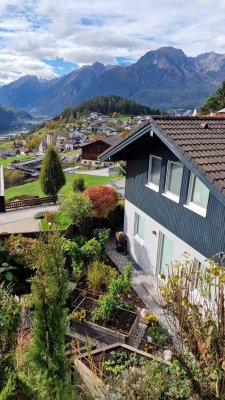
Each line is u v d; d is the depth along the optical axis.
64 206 14.41
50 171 23.09
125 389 4.54
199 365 3.54
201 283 3.84
